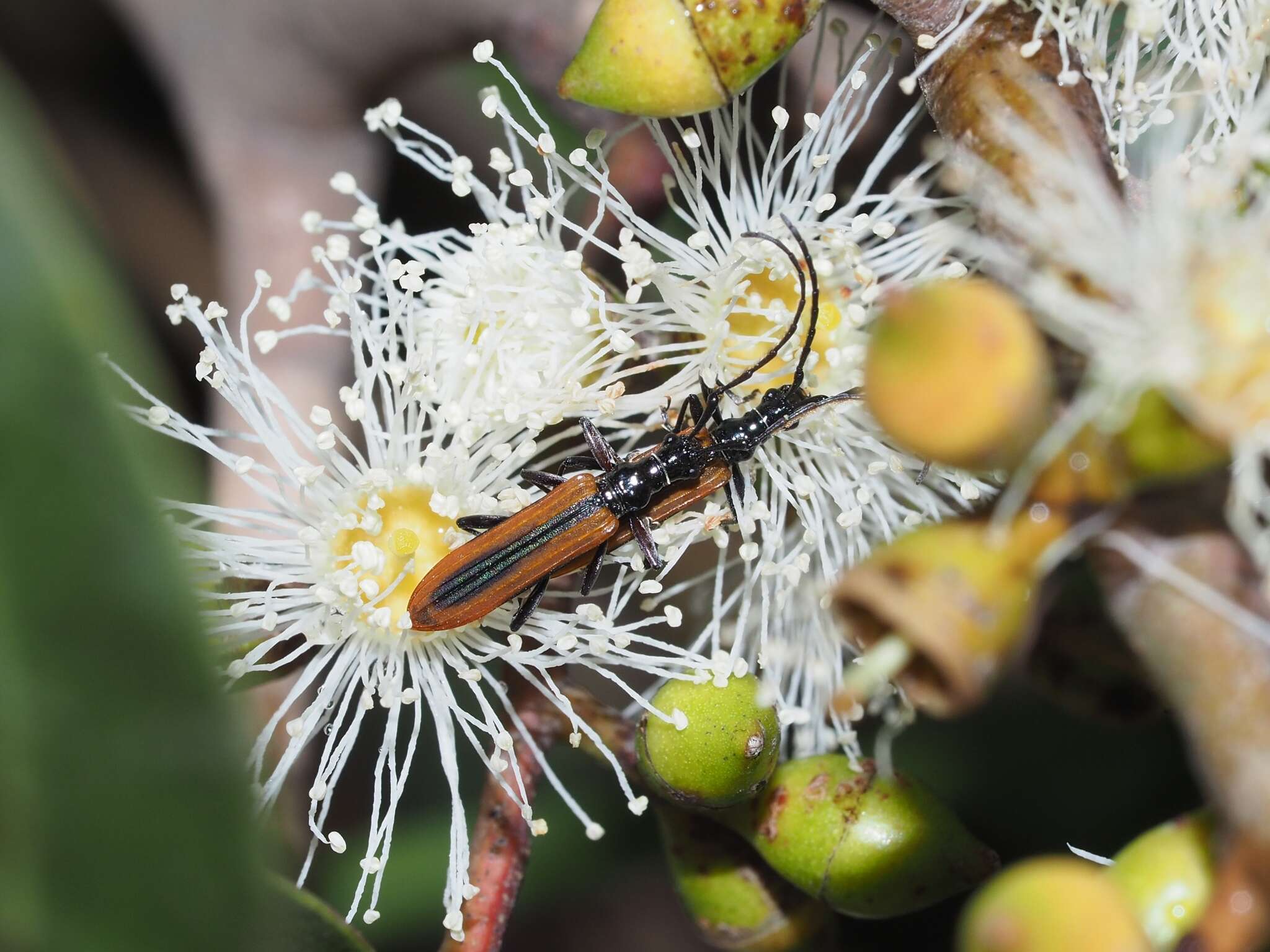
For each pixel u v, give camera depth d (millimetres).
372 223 106
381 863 102
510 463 106
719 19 97
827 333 108
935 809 101
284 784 113
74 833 84
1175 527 88
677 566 110
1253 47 99
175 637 83
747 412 106
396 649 106
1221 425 86
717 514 105
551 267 105
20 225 81
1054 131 94
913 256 106
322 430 120
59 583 83
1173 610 87
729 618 109
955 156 96
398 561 107
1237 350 87
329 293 112
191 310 106
